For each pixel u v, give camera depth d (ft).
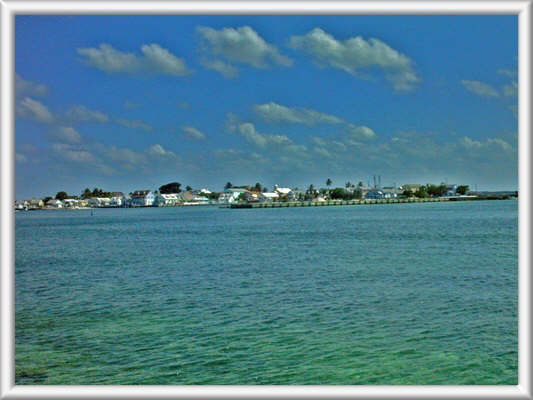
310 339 70.59
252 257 159.84
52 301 98.02
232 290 104.27
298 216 482.28
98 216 627.46
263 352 65.98
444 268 127.95
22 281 122.11
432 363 61.46
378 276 117.91
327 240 216.33
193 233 283.59
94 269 141.79
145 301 96.17
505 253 156.66
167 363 63.16
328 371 59.57
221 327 77.10
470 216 406.62
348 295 97.14
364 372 59.21
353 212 548.31
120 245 217.97
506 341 68.59
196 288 107.65
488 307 86.17
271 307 88.74
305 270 129.39
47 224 435.53
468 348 66.18
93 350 68.28
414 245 186.60
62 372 60.80
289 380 57.47
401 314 82.48
